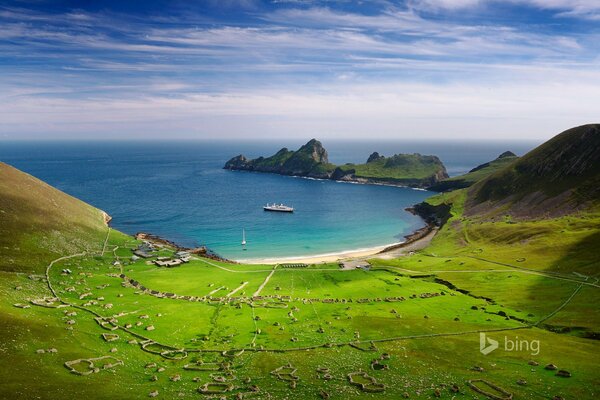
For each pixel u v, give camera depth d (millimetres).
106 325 86562
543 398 59750
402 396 60969
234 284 126562
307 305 107875
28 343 69000
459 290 123438
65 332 77562
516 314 100000
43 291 102000
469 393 61781
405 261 161875
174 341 82562
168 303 105750
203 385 64062
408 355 76438
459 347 79812
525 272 131375
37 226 142875
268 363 73312
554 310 100000
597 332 85875
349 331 89125
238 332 88312
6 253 120062
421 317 98500
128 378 65125
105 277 123750
